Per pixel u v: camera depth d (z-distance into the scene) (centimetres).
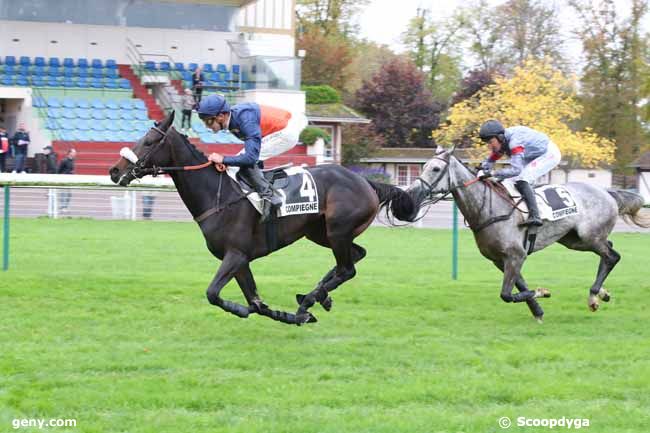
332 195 805
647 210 1470
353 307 936
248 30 3212
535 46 4944
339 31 5144
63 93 2697
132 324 822
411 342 770
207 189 755
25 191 1941
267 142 810
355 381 644
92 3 2944
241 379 640
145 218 1962
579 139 3281
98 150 2514
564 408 591
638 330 845
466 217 867
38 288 978
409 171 4125
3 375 641
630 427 556
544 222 884
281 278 1125
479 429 545
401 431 535
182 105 2623
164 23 3034
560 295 1044
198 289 1003
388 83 4409
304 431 532
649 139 3941
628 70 3841
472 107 3741
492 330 832
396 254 1462
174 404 581
